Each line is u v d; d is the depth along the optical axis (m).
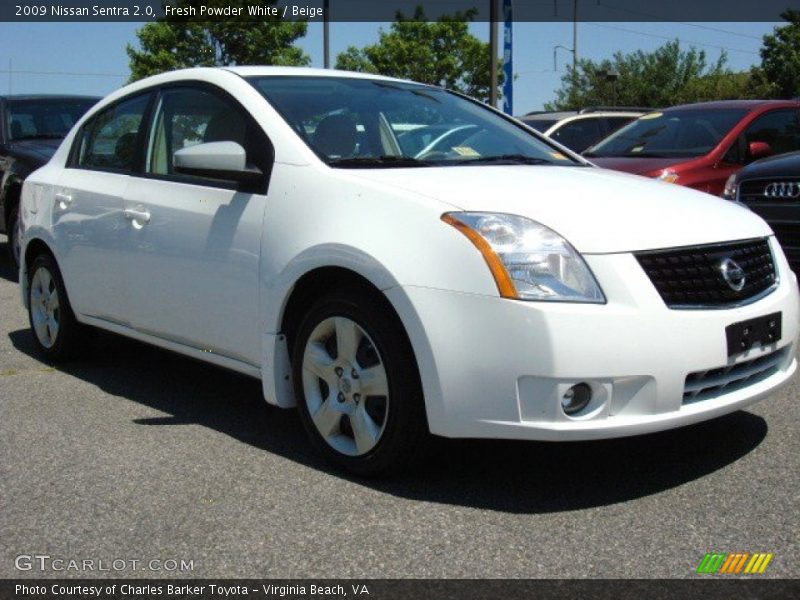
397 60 27.83
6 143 9.02
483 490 3.60
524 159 4.52
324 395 3.85
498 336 3.24
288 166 4.00
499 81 14.09
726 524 3.26
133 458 4.00
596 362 3.21
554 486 3.64
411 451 3.55
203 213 4.30
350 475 3.76
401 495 3.56
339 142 4.12
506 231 3.33
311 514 3.40
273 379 3.99
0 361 5.81
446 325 3.31
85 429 4.42
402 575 2.93
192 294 4.37
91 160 5.37
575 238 3.33
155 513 3.42
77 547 3.16
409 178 3.76
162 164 4.73
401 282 3.39
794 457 3.90
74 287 5.29
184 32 22.36
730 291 3.54
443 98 5.00
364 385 3.63
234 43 22.73
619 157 8.64
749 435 4.18
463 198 3.50
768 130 8.73
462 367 3.30
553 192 3.67
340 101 4.46
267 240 3.95
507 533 3.22
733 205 4.11
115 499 3.56
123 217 4.80
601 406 3.27
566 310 3.21
